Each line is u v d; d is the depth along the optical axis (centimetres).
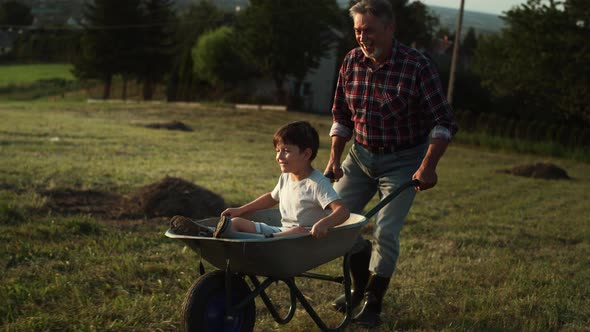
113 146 1606
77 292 442
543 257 711
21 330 376
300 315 446
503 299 507
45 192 830
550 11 3200
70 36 9744
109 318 407
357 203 459
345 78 439
